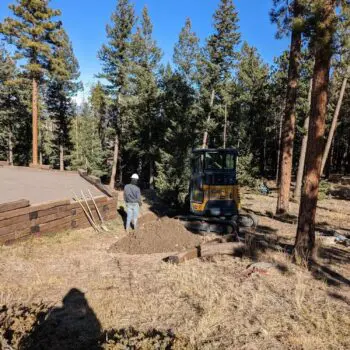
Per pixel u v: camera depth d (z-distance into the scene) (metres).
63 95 35.59
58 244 7.52
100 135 43.31
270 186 29.52
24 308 4.16
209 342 3.61
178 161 15.63
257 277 5.67
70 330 3.80
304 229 6.81
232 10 22.53
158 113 27.73
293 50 11.35
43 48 21.31
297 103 21.33
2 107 32.44
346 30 6.63
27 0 20.66
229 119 27.77
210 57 23.56
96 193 11.02
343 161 41.19
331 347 3.56
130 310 4.38
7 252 6.41
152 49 27.48
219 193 9.85
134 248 7.57
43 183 11.95
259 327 3.95
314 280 5.63
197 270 6.04
